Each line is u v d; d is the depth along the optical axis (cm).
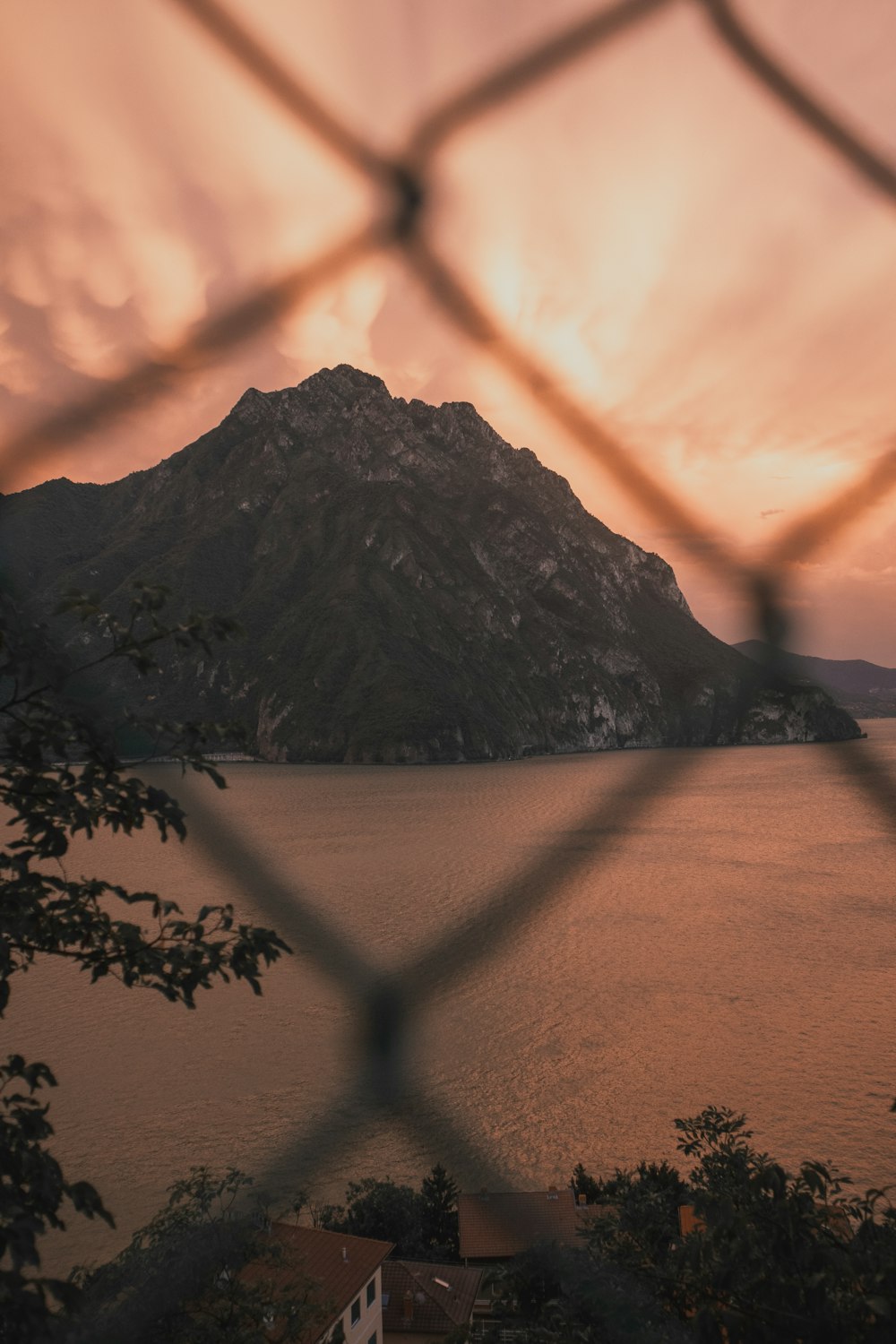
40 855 297
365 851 8056
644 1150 2938
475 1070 3597
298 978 4456
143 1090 3275
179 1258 509
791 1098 3288
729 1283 352
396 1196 2420
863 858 8212
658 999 4453
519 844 8106
